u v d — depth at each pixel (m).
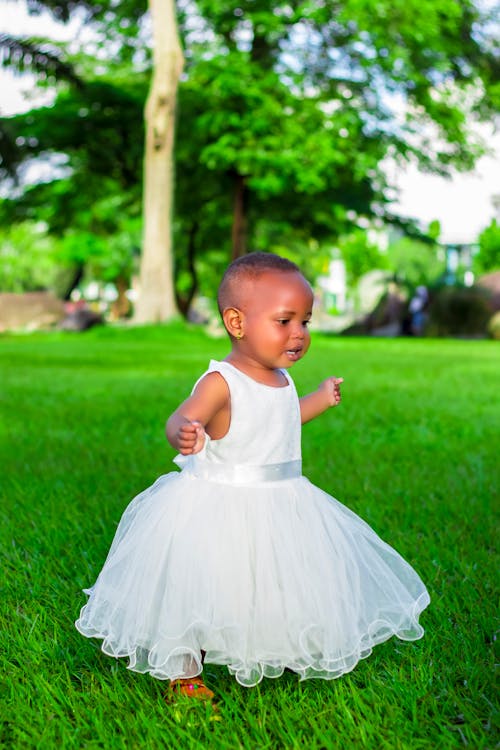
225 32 29.95
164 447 6.01
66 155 32.50
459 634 2.59
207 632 2.20
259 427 2.41
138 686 2.33
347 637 2.31
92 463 5.34
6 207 34.44
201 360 15.98
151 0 24.20
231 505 2.35
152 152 24.66
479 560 3.32
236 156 28.53
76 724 2.14
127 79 32.41
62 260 53.47
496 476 5.01
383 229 35.66
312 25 28.59
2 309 40.53
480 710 2.17
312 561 2.36
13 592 3.02
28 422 7.39
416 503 4.25
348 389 10.56
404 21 28.11
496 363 15.88
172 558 2.29
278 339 2.42
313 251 47.81
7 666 2.46
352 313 57.06
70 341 23.12
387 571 2.53
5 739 2.08
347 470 5.12
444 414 8.00
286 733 2.06
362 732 2.03
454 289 34.34
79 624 2.42
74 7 19.47
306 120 29.42
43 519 3.91
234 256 31.81
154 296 25.03
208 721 2.14
